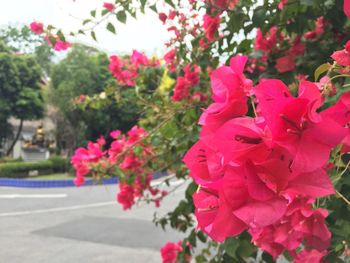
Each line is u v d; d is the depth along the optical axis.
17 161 17.67
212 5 1.66
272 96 0.51
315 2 1.36
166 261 2.52
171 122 2.38
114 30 1.76
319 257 0.89
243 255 1.35
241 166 0.50
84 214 8.16
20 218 7.76
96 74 16.11
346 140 0.56
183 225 2.46
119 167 2.52
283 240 0.62
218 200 0.56
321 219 0.64
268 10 1.61
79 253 5.38
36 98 18.41
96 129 18.00
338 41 1.61
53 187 13.27
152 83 2.81
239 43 1.84
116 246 5.71
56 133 19.09
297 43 1.71
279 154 0.50
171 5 1.74
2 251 5.43
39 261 5.03
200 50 2.10
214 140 0.51
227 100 0.59
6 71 17.59
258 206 0.49
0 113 18.20
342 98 0.57
